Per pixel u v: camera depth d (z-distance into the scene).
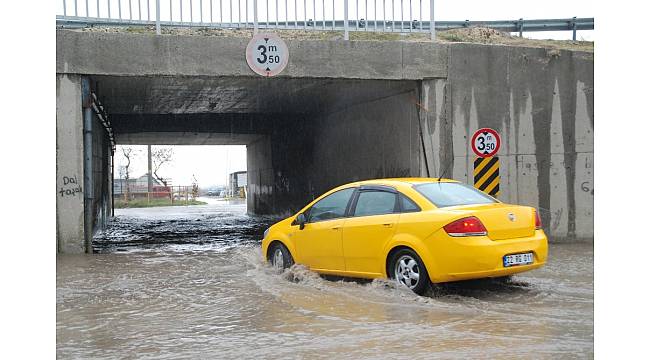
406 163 14.72
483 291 8.27
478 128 13.73
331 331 6.42
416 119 14.06
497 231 7.66
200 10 12.87
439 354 5.57
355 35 15.63
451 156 13.62
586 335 6.12
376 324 6.66
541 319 6.78
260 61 12.82
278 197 27.92
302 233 9.43
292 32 15.29
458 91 13.66
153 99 18.61
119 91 16.72
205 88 16.62
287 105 20.08
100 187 20.11
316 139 22.12
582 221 14.19
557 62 14.09
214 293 8.53
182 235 19.05
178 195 60.03
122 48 12.38
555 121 14.10
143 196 60.16
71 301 8.12
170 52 12.53
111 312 7.49
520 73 13.92
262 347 5.91
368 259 8.41
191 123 25.22
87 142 12.74
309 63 13.06
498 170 12.45
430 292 7.94
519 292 8.20
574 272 9.80
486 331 6.32
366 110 17.33
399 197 8.34
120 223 26.14
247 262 11.52
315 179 22.39
